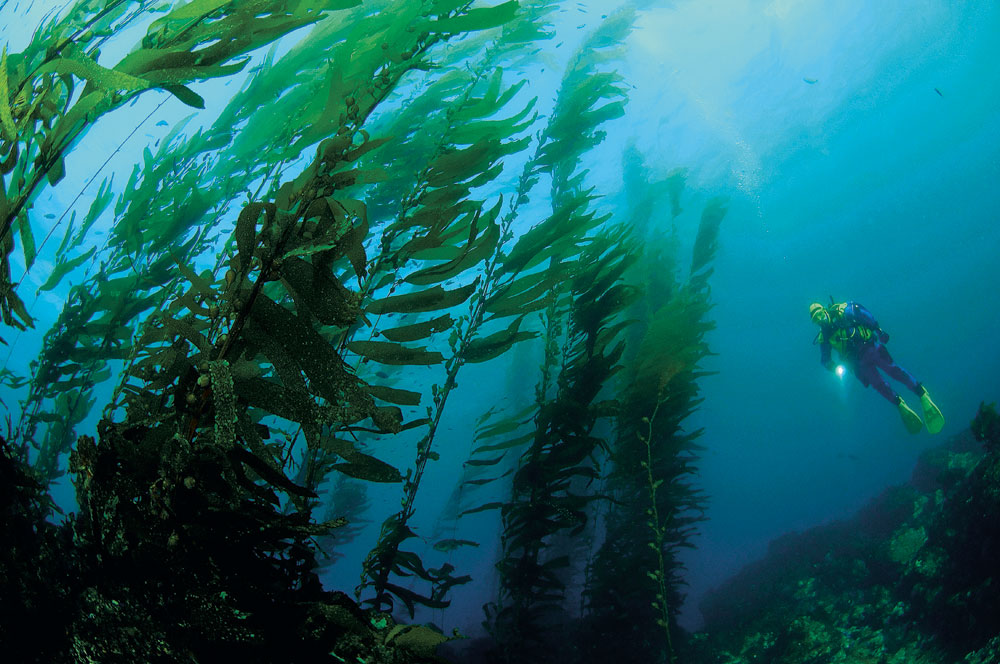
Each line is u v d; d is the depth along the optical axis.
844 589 8.48
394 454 26.48
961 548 6.32
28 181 1.47
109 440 1.17
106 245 3.63
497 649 4.34
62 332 3.42
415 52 2.08
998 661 4.98
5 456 1.20
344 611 1.22
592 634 5.59
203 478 1.11
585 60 9.01
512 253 3.86
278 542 1.21
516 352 13.34
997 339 35.72
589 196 4.38
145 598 1.11
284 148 2.31
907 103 26.31
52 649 1.10
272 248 1.22
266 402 1.20
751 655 7.38
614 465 6.05
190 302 1.36
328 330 2.31
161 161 4.00
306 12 1.68
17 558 1.13
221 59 1.58
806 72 23.06
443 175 2.71
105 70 1.34
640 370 5.44
